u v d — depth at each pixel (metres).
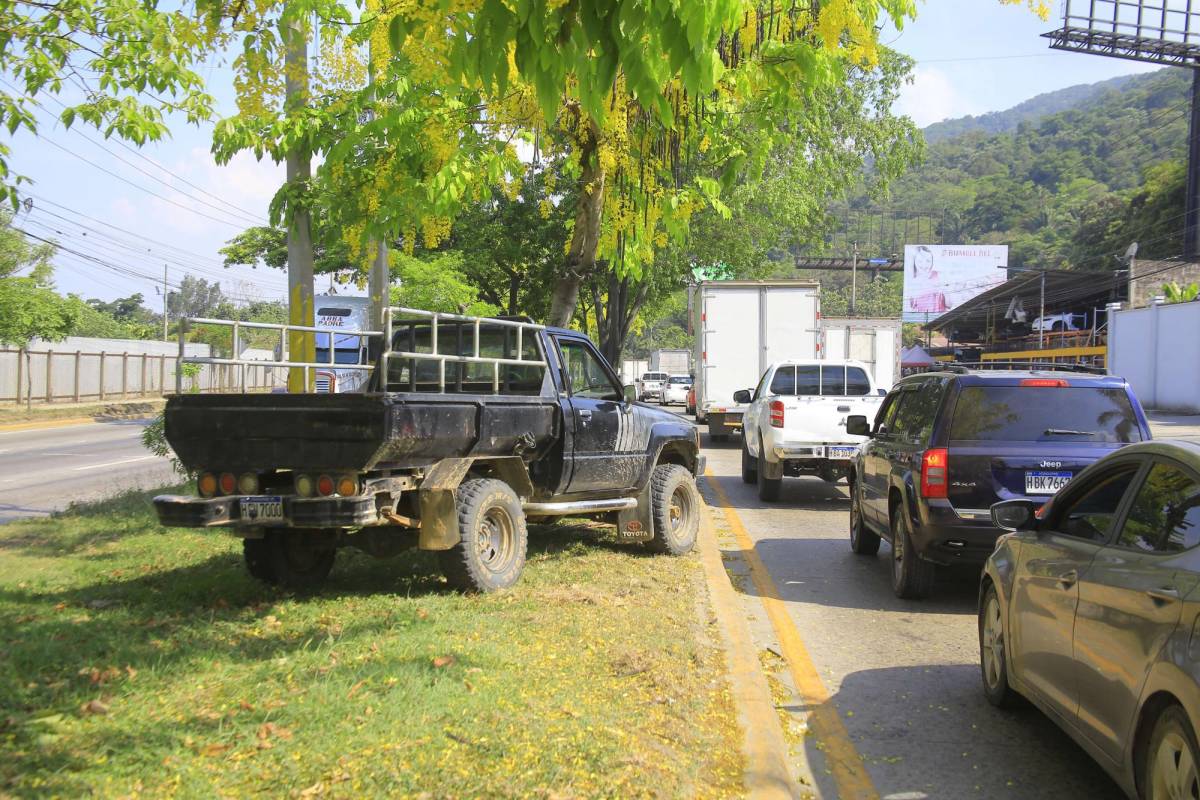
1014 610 5.05
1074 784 4.45
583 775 3.85
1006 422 7.64
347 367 8.34
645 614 6.57
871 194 31.77
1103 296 55.75
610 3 3.63
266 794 3.53
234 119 8.42
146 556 8.24
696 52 3.64
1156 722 3.48
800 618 7.51
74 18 8.07
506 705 4.53
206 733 4.04
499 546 7.17
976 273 74.62
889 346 31.19
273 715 4.27
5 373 36.94
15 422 32.69
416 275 16.91
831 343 29.11
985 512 7.49
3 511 12.88
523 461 7.61
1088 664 4.09
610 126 8.51
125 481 16.50
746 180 24.94
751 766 4.25
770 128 7.98
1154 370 39.28
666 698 4.89
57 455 22.06
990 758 4.74
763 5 7.14
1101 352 44.47
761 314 22.84
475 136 8.76
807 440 13.57
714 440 25.30
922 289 74.88
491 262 21.94
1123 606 3.80
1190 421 32.88
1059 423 7.65
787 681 5.94
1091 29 39.75
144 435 11.69
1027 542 5.06
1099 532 4.41
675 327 113.25
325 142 8.98
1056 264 77.62
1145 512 4.05
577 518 10.56
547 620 6.24
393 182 8.78
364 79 8.50
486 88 3.81
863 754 4.80
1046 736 5.04
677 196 9.21
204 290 99.31
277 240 39.59
